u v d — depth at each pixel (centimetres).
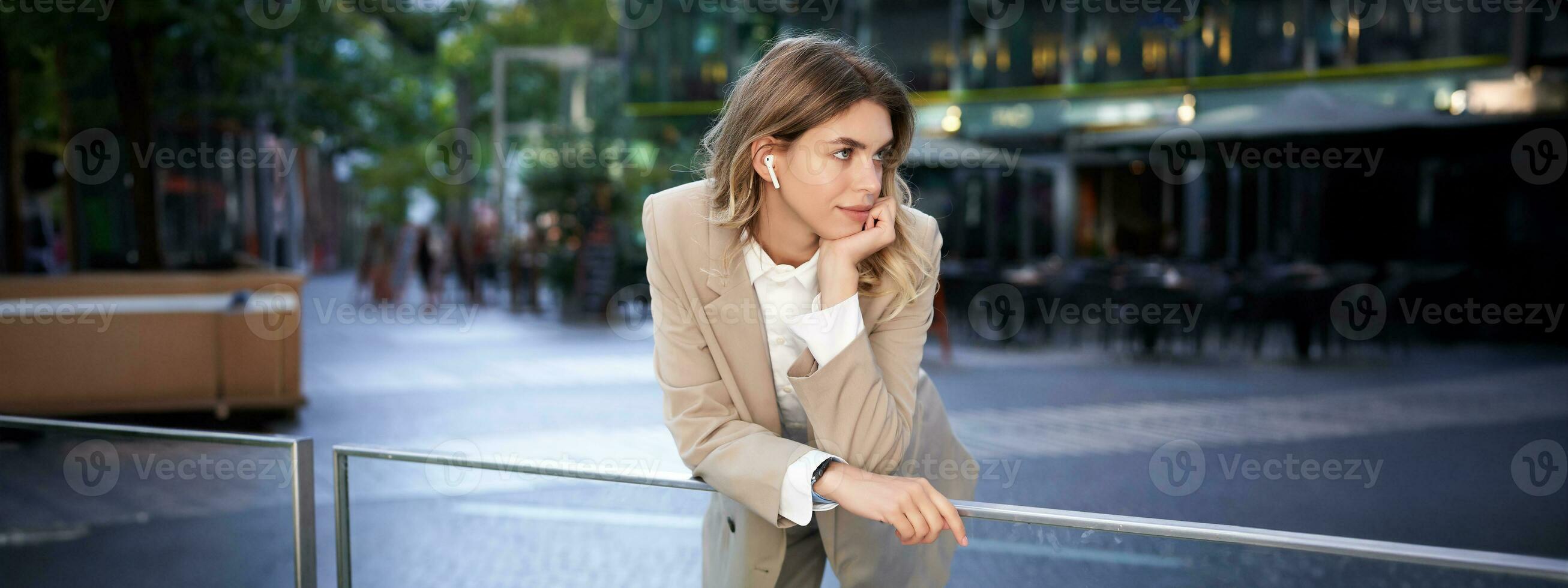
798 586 148
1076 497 429
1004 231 1486
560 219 1392
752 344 133
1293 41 1020
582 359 934
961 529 116
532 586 180
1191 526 104
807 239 131
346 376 822
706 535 147
